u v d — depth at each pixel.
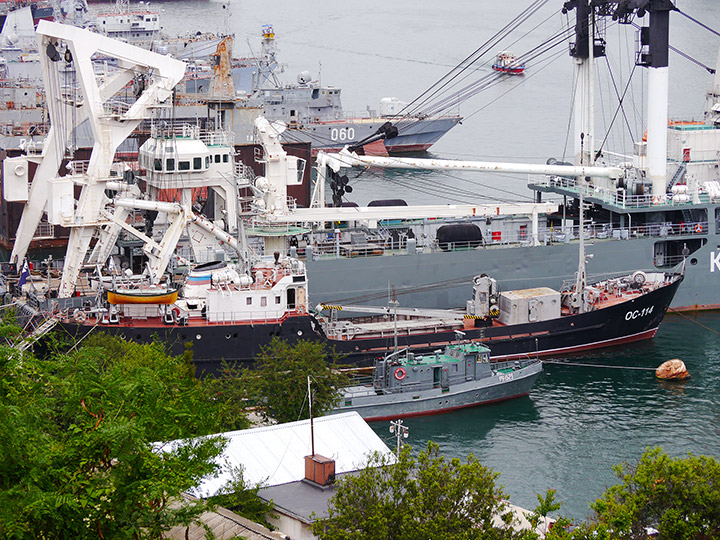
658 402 93.56
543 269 114.69
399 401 88.88
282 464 67.06
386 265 110.38
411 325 100.69
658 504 60.62
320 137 189.38
